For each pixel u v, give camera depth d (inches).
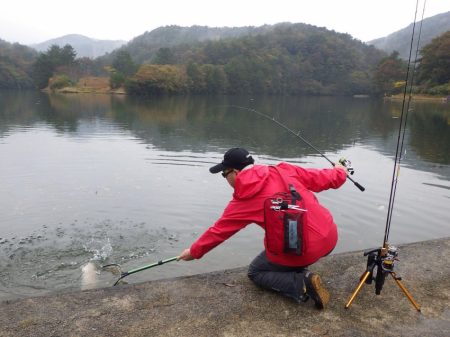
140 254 226.8
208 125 915.4
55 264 213.3
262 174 109.4
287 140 698.2
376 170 450.6
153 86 2819.9
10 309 113.6
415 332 108.7
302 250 106.0
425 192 354.0
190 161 483.8
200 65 3528.5
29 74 3772.1
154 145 605.9
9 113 1104.8
